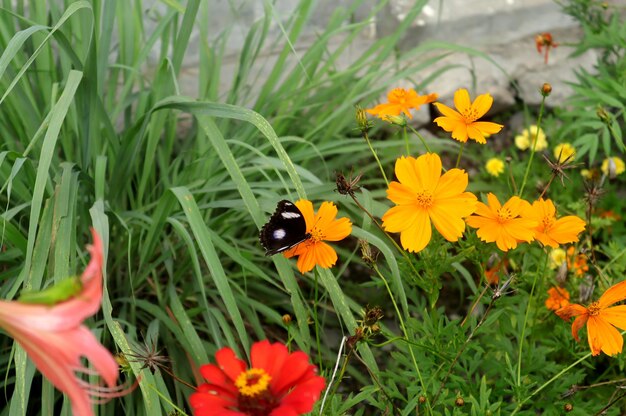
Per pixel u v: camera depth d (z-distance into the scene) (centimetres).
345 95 119
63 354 49
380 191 113
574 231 83
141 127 94
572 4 134
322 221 80
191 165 106
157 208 92
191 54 131
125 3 110
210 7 132
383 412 86
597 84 116
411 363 90
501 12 140
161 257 100
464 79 135
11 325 48
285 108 117
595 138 112
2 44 102
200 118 89
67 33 105
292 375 64
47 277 86
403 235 80
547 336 98
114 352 97
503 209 82
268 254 79
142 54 105
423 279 91
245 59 115
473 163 131
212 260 85
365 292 111
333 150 112
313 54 116
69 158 105
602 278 94
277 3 134
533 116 137
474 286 98
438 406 89
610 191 120
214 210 110
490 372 90
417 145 123
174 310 92
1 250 99
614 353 76
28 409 97
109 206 94
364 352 87
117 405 92
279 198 96
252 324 97
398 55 125
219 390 64
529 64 138
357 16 138
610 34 122
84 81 93
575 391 82
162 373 96
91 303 49
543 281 92
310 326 106
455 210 79
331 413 81
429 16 138
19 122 106
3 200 105
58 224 84
